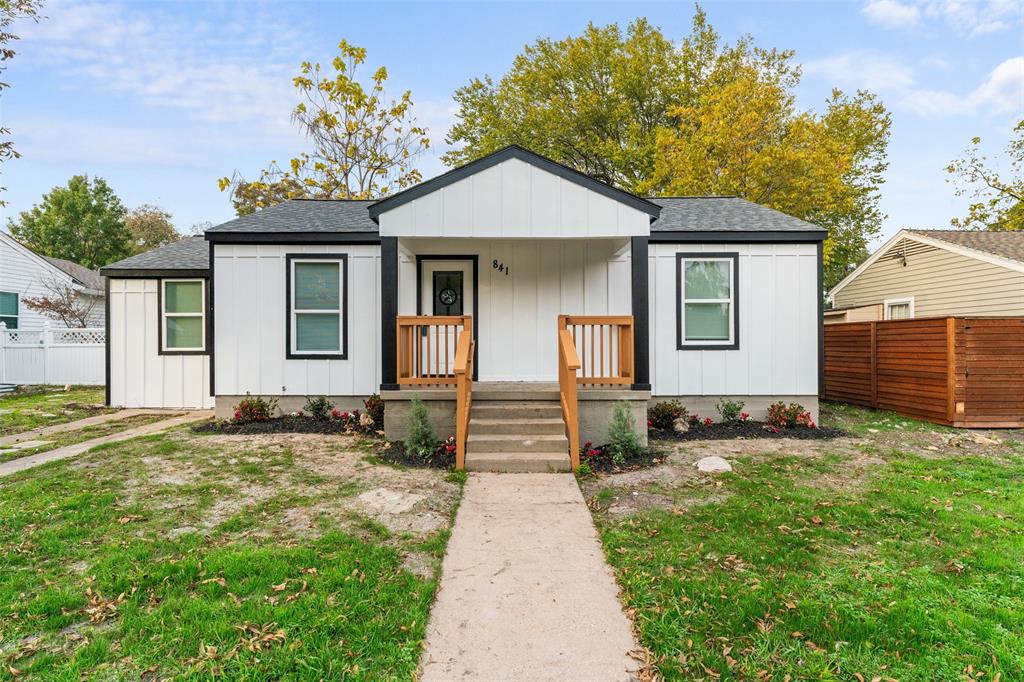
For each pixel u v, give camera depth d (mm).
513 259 8914
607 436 6902
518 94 24234
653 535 4098
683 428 7758
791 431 7711
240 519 4312
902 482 5344
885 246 16125
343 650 2604
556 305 8945
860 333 10469
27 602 3037
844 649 2648
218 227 8547
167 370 10789
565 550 3879
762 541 3938
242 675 2398
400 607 3021
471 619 2967
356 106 19766
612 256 8781
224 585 3207
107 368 10922
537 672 2510
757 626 2836
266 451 6566
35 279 19000
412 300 8750
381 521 4348
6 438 7879
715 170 17141
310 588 3191
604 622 2947
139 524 4219
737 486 5262
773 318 8484
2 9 8883
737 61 20547
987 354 8250
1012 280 11969
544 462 5930
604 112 22750
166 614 2893
